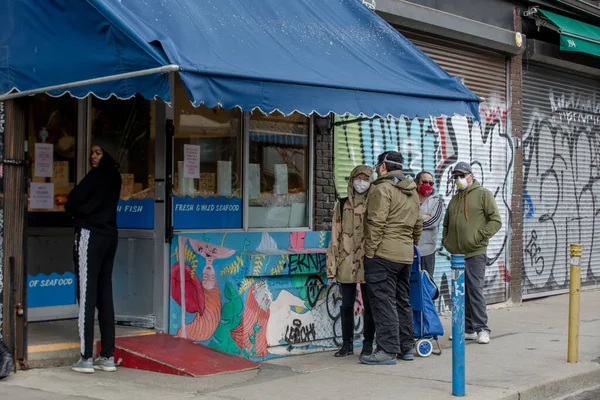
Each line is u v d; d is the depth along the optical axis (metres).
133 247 7.98
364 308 7.60
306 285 7.89
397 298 7.62
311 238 8.87
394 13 9.90
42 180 7.94
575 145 13.82
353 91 6.64
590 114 14.16
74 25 6.10
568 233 13.68
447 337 9.09
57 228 8.02
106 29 5.90
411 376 6.94
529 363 7.63
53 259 7.97
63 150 8.10
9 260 6.57
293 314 7.79
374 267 7.29
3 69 6.43
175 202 8.00
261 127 8.83
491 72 12.00
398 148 10.44
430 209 8.59
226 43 6.38
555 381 6.89
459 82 7.79
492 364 7.57
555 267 13.38
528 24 12.55
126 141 8.07
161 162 7.78
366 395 6.23
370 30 8.20
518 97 12.40
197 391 6.28
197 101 5.54
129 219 8.02
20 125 6.62
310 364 7.44
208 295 7.56
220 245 8.08
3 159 6.52
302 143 9.32
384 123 10.23
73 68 6.05
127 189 8.05
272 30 7.10
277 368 7.23
